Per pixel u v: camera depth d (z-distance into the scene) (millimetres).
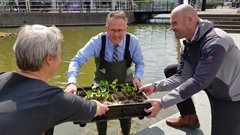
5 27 25172
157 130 3426
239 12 17047
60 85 7371
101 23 27172
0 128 1492
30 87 1631
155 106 2555
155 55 11430
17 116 1527
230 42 2449
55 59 1742
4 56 11844
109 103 2789
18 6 27172
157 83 3041
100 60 3357
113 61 3338
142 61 3471
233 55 2467
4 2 26547
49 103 1616
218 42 2385
